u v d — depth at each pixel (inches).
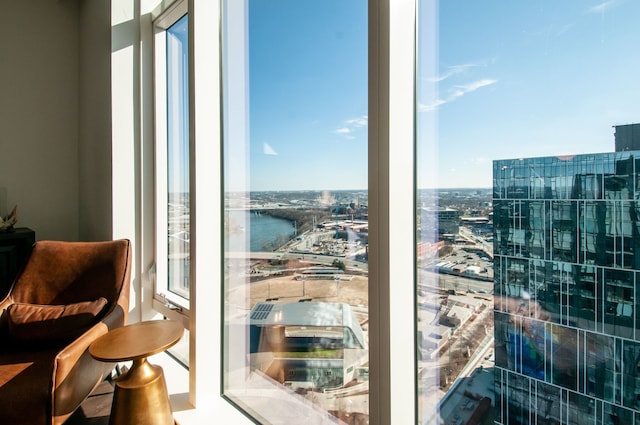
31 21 124.7
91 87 116.4
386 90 39.4
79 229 133.2
